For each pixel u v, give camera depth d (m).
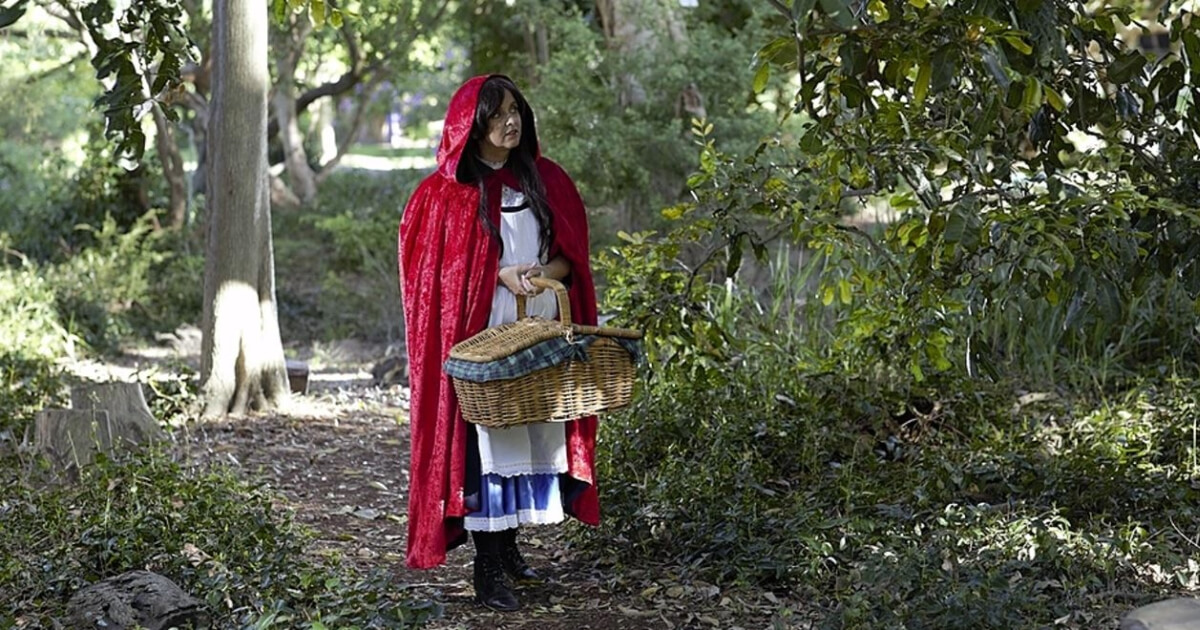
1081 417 8.53
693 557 6.60
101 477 7.21
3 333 13.98
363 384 13.20
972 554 6.20
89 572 6.05
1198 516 6.73
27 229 20.23
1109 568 5.93
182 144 30.34
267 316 11.28
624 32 15.38
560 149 14.70
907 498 7.24
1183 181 6.12
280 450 9.87
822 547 6.14
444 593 6.46
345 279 19.73
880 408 8.40
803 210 6.77
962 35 5.23
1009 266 5.73
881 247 7.23
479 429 5.95
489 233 6.00
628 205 15.21
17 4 5.87
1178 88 6.24
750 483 7.24
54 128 23.33
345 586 6.00
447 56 26.05
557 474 6.15
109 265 17.41
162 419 10.19
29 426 9.16
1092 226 5.61
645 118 15.02
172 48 6.61
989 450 7.80
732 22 17.38
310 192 26.27
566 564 6.86
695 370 7.87
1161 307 9.80
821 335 9.80
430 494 6.05
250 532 6.53
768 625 5.84
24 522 6.88
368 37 23.34
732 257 6.93
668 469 7.34
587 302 6.24
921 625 5.31
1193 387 8.45
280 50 24.31
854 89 5.57
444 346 6.03
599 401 5.83
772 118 14.85
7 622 5.64
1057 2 5.89
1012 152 6.41
